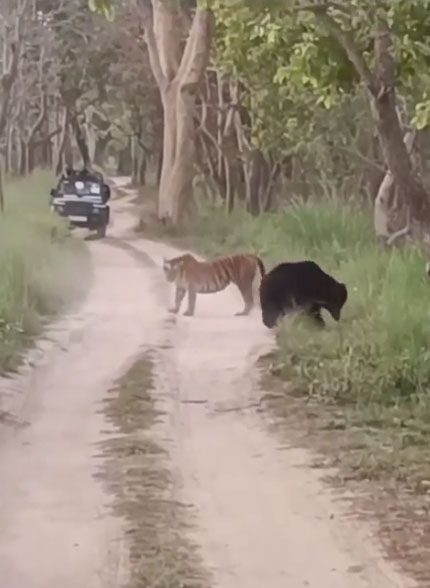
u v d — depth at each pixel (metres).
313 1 12.60
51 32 55.47
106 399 11.96
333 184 39.53
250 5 12.55
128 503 8.02
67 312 19.23
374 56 13.70
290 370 13.28
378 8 12.38
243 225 35.59
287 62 16.53
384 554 6.88
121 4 48.56
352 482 8.67
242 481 8.69
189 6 40.97
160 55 41.50
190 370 13.72
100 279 24.47
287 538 7.22
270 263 25.12
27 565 6.67
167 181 41.28
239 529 7.41
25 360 14.34
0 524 7.54
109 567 6.61
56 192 39.31
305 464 9.22
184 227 39.56
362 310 16.94
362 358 12.95
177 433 10.40
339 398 11.83
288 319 16.25
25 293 18.33
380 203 23.84
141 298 21.34
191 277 19.11
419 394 11.55
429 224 13.42
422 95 15.70
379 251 21.97
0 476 8.84
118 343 15.98
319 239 27.03
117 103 61.56
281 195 45.88
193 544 7.07
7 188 49.81
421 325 13.42
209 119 51.81
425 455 9.46
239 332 17.02
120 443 9.93
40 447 9.85
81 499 8.16
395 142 13.19
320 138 33.97
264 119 32.38
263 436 10.30
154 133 62.88
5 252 21.44
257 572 6.52
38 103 71.31
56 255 25.62
